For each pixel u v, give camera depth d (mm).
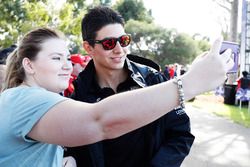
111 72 2268
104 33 2172
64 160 2086
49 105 1162
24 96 1262
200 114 12578
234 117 11656
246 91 13625
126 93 1116
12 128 1239
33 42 1412
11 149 1297
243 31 16375
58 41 1437
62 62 1432
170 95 1090
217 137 8414
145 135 2150
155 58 44906
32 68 1434
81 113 1107
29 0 18922
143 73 2281
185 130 2234
